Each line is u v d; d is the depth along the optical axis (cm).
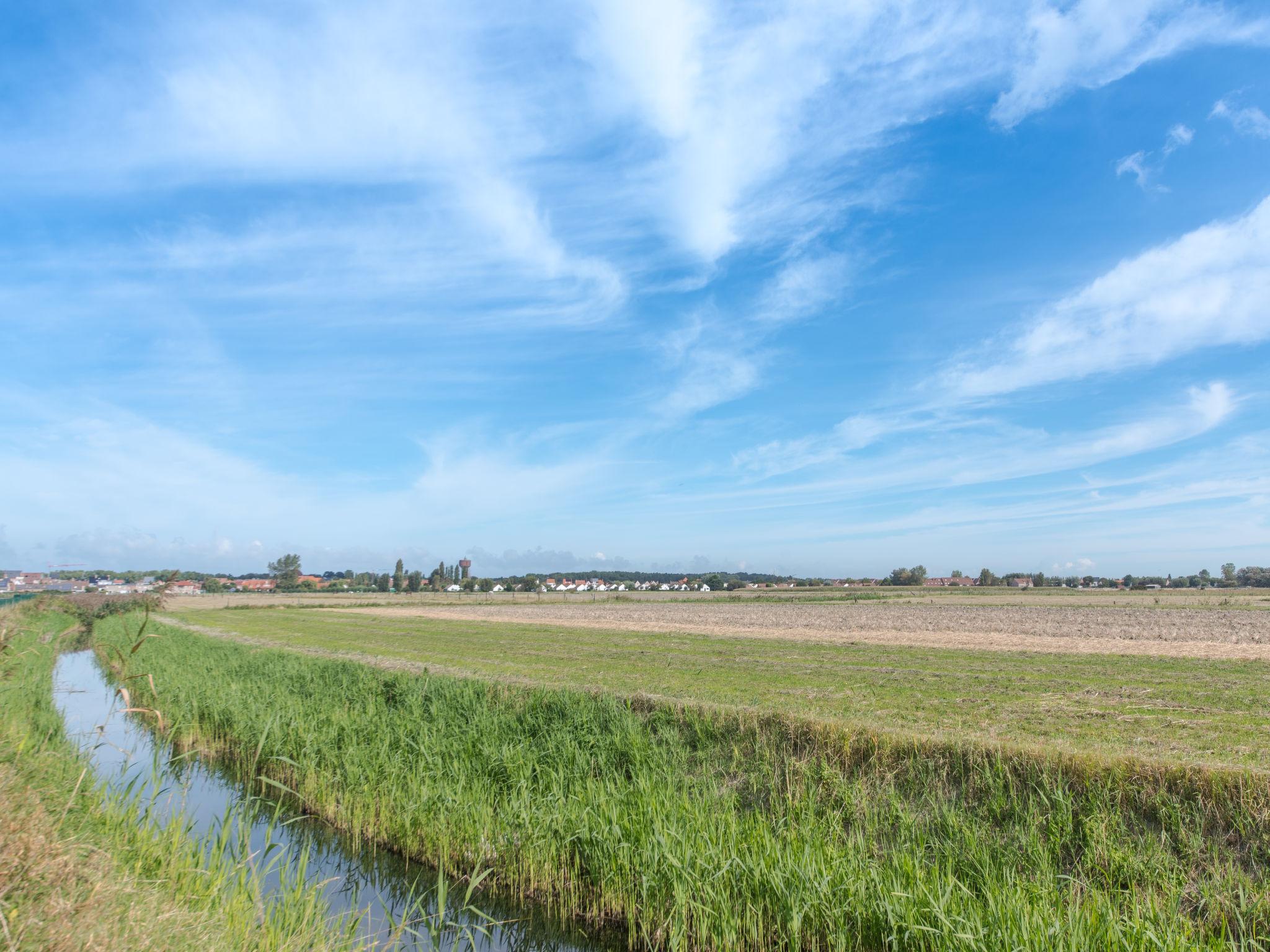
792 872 834
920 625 4609
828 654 2814
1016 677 2044
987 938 700
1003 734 1218
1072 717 1410
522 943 901
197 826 1121
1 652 1090
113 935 500
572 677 2103
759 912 811
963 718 1403
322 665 2425
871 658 2655
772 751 1256
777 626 4694
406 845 1115
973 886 841
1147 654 2695
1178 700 1603
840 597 10675
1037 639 3481
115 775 1244
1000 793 998
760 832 937
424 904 980
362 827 1190
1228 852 825
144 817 833
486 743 1411
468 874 1058
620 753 1345
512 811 1086
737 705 1505
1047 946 664
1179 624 4319
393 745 1471
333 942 670
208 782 1418
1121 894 788
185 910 608
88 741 1358
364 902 970
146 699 1923
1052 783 984
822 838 941
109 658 785
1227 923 732
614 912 930
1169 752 1065
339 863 1095
